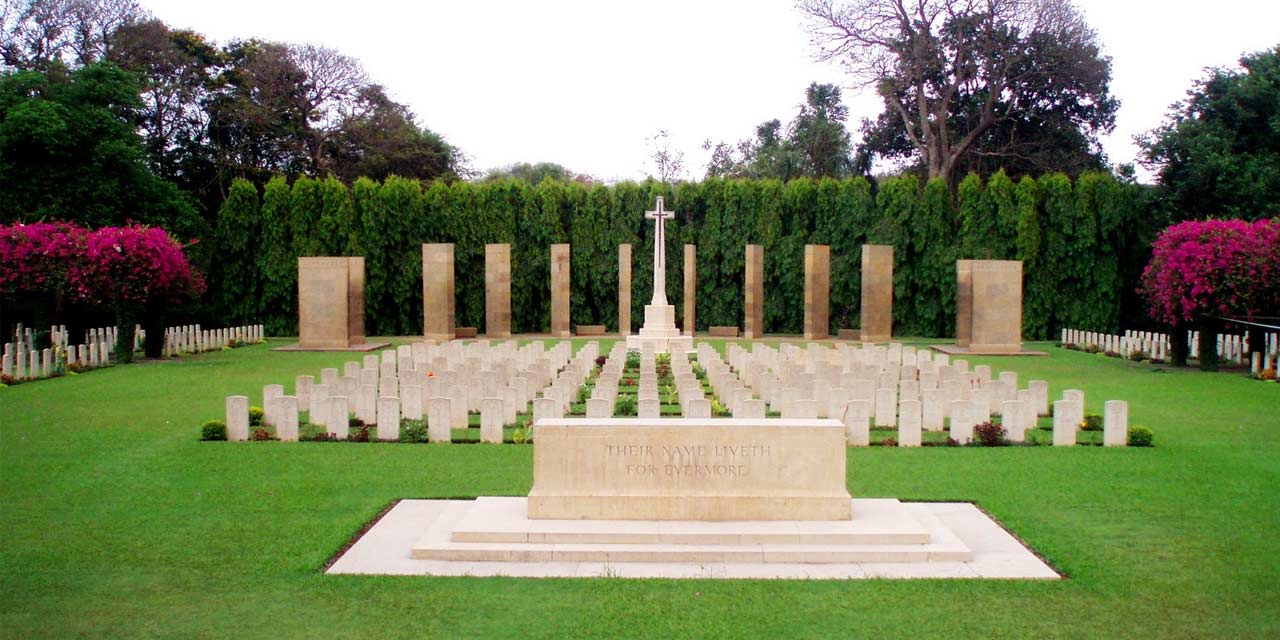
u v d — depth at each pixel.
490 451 15.82
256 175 52.03
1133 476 13.98
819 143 59.03
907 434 16.55
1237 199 39.25
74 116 35.09
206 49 50.44
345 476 13.88
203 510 11.95
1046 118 50.62
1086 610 8.70
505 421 18.61
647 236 45.31
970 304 35.25
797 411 17.44
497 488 13.16
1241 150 41.28
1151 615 8.59
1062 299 41.25
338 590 9.12
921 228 42.22
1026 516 11.80
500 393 19.08
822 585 9.27
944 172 49.09
